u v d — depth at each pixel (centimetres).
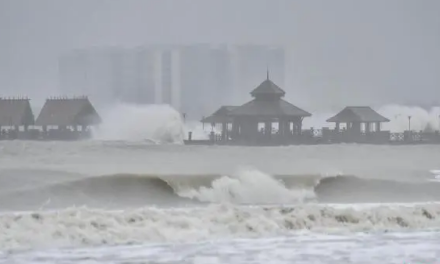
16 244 13425
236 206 16575
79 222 14625
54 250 12975
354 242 13925
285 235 14825
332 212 16288
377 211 16600
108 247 13312
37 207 18575
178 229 14875
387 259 12144
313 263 11825
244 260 12062
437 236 14738
